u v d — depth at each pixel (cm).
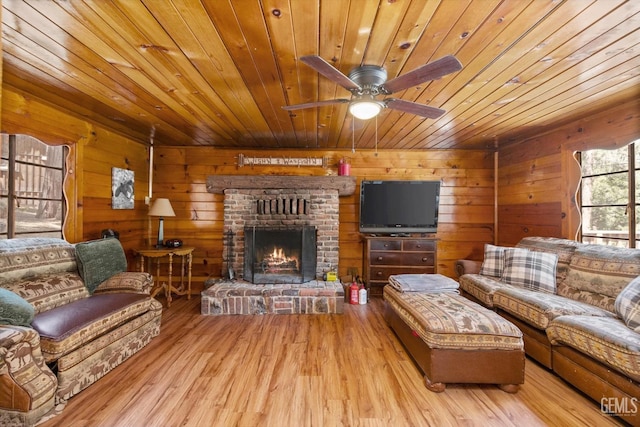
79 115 311
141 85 239
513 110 289
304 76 221
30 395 171
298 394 204
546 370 240
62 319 205
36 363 179
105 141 356
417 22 159
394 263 427
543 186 369
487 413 188
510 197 428
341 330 313
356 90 198
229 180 430
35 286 230
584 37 171
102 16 156
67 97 265
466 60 196
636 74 214
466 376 209
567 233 335
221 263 452
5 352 166
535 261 307
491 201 462
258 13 153
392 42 176
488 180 464
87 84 238
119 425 175
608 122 287
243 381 219
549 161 360
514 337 209
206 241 453
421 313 233
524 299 261
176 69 212
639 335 181
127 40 178
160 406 191
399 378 225
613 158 300
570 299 267
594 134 301
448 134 379
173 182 452
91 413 184
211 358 252
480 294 317
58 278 250
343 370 235
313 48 183
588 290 262
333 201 438
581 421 181
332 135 388
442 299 265
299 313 363
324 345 278
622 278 239
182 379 221
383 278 428
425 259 423
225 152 456
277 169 459
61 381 189
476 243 463
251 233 410
